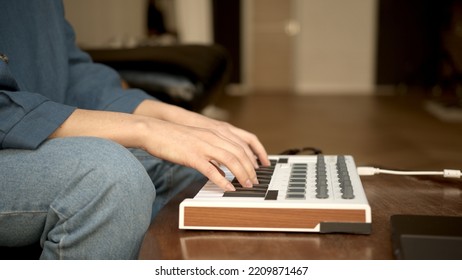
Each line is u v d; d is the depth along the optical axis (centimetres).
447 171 77
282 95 647
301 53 701
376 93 661
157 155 58
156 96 129
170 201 65
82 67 92
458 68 596
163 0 297
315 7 688
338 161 71
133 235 53
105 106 80
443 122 412
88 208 51
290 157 77
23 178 52
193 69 137
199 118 74
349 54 692
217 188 60
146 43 250
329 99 594
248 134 73
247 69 710
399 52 680
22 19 80
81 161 51
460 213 60
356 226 52
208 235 53
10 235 56
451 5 607
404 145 322
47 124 57
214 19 703
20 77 77
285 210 52
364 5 679
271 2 694
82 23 243
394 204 64
